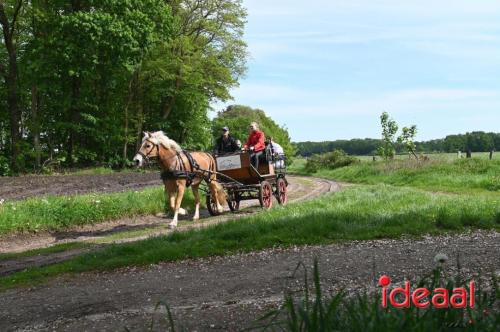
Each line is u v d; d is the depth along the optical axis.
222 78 45.34
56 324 5.40
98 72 35.28
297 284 6.32
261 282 6.59
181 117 46.31
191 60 42.81
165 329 4.82
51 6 34.56
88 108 37.53
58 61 33.25
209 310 5.38
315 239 8.99
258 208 16.48
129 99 40.81
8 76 34.44
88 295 6.65
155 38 36.28
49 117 37.09
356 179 30.78
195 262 8.20
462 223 9.73
